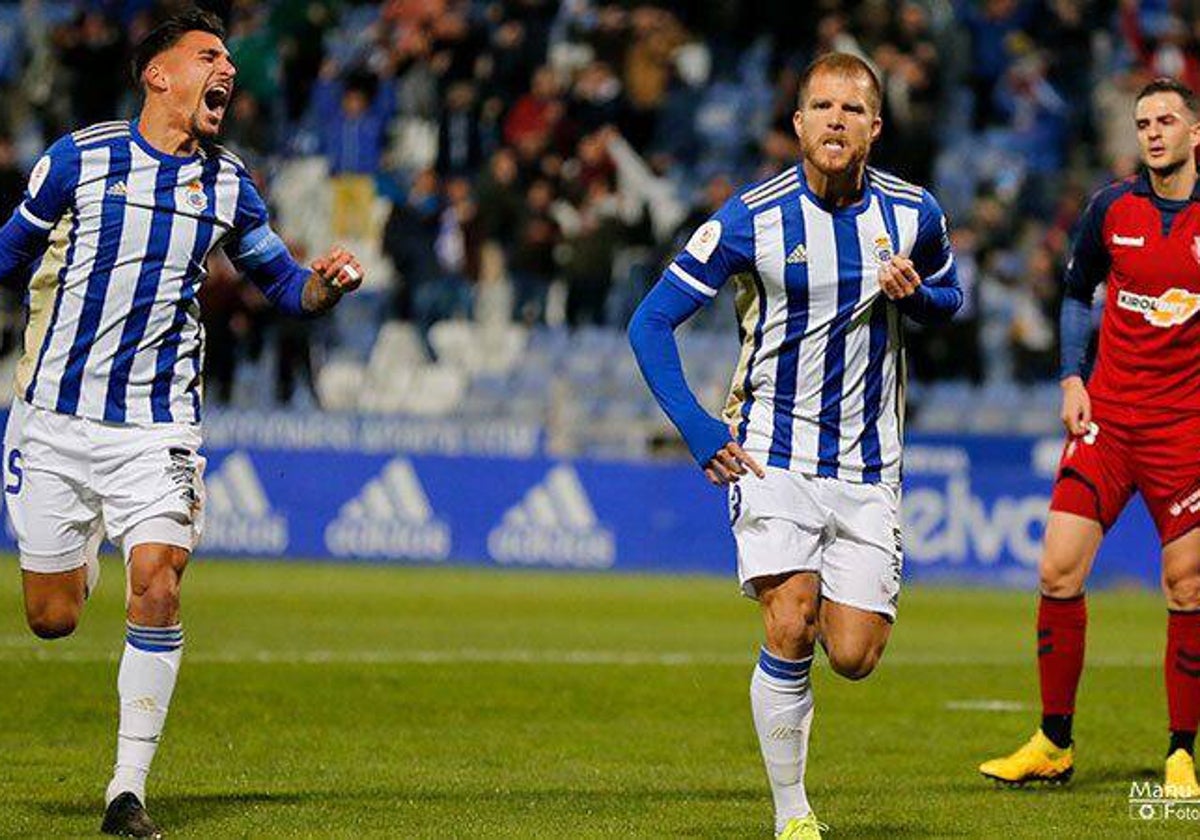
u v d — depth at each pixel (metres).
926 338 76.06
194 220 23.67
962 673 43.38
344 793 26.25
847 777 29.12
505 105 80.50
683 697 38.22
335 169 80.06
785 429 22.53
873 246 22.48
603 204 77.88
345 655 43.28
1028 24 87.06
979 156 84.44
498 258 77.25
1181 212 27.89
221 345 73.69
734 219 22.48
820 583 22.84
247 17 81.06
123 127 23.84
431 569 69.31
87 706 34.38
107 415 23.30
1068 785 28.50
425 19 81.19
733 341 77.81
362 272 23.94
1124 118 86.06
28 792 25.67
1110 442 28.53
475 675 40.31
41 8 84.00
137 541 23.08
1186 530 28.16
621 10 84.69
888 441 22.84
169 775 27.59
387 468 70.75
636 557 71.31
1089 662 46.31
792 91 80.06
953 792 27.61
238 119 78.88
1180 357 28.06
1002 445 70.69
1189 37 87.81
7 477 24.05
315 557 70.12
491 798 26.12
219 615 51.94
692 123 82.25
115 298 23.34
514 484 71.19
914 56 80.75
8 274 23.84
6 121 82.19
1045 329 78.50
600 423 75.88
